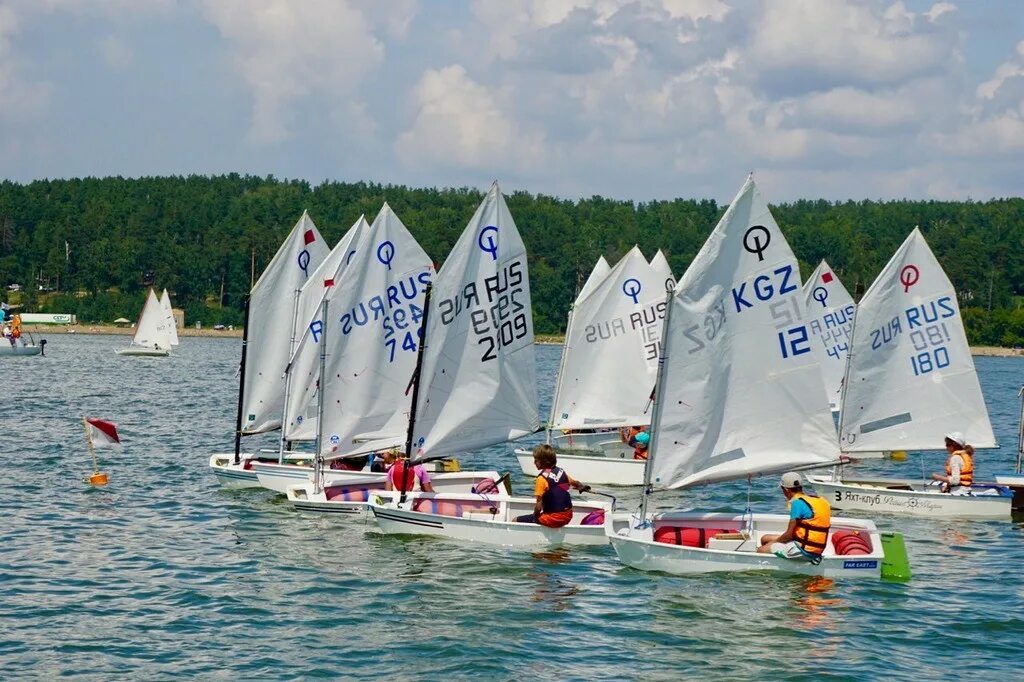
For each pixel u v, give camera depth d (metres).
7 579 23.09
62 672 17.88
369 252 30.45
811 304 46.94
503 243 28.72
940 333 33.00
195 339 194.50
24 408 61.19
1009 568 24.62
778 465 24.70
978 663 18.39
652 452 24.09
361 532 27.55
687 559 23.25
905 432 33.25
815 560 22.98
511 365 29.17
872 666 18.19
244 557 25.00
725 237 24.06
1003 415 70.44
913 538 28.06
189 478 36.41
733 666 18.20
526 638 19.52
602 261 38.97
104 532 27.64
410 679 17.72
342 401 30.62
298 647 19.12
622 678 17.69
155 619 20.58
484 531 26.09
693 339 24.08
